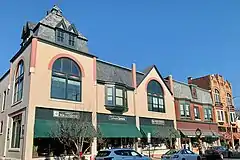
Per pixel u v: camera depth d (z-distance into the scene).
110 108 28.03
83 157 24.06
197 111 42.97
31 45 23.70
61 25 26.81
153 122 33.19
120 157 17.55
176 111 38.47
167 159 23.52
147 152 31.44
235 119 52.00
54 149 22.98
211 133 43.38
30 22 27.61
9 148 24.23
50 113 23.02
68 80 25.33
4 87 30.61
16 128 24.22
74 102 25.08
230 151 34.06
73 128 21.81
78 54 26.91
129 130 28.91
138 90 32.41
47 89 23.33
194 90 44.12
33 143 21.44
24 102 22.77
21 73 25.75
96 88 27.56
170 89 38.06
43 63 23.69
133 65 33.31
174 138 36.06
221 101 49.84
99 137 24.75
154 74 35.94
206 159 31.42
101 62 29.92
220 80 51.56
